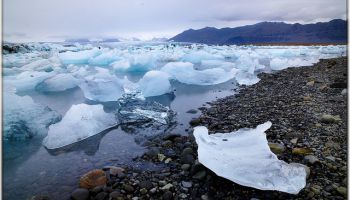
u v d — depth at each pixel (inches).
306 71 450.0
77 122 182.1
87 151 158.2
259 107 230.7
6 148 162.7
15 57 621.0
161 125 200.4
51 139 168.6
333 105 217.0
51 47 959.0
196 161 127.9
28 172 134.6
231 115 214.5
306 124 175.3
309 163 123.0
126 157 147.9
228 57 828.6
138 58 513.3
